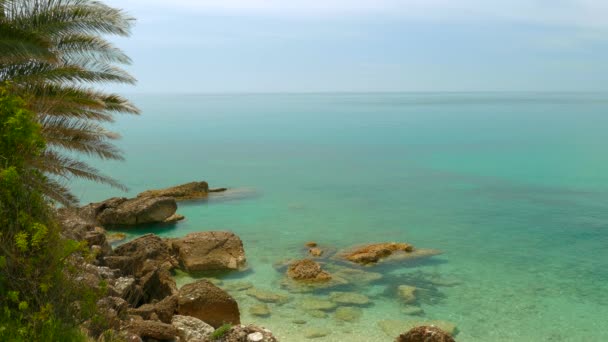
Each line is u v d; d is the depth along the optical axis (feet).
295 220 102.53
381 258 76.38
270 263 74.18
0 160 29.09
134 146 256.52
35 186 30.55
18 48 44.27
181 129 379.14
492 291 64.69
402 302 60.13
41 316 26.30
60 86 58.54
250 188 138.92
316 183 149.48
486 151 227.40
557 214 109.40
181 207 112.78
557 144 252.01
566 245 86.22
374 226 98.37
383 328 52.90
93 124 67.15
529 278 69.87
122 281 51.47
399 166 185.68
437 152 226.38
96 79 58.08
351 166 186.39
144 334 39.65
